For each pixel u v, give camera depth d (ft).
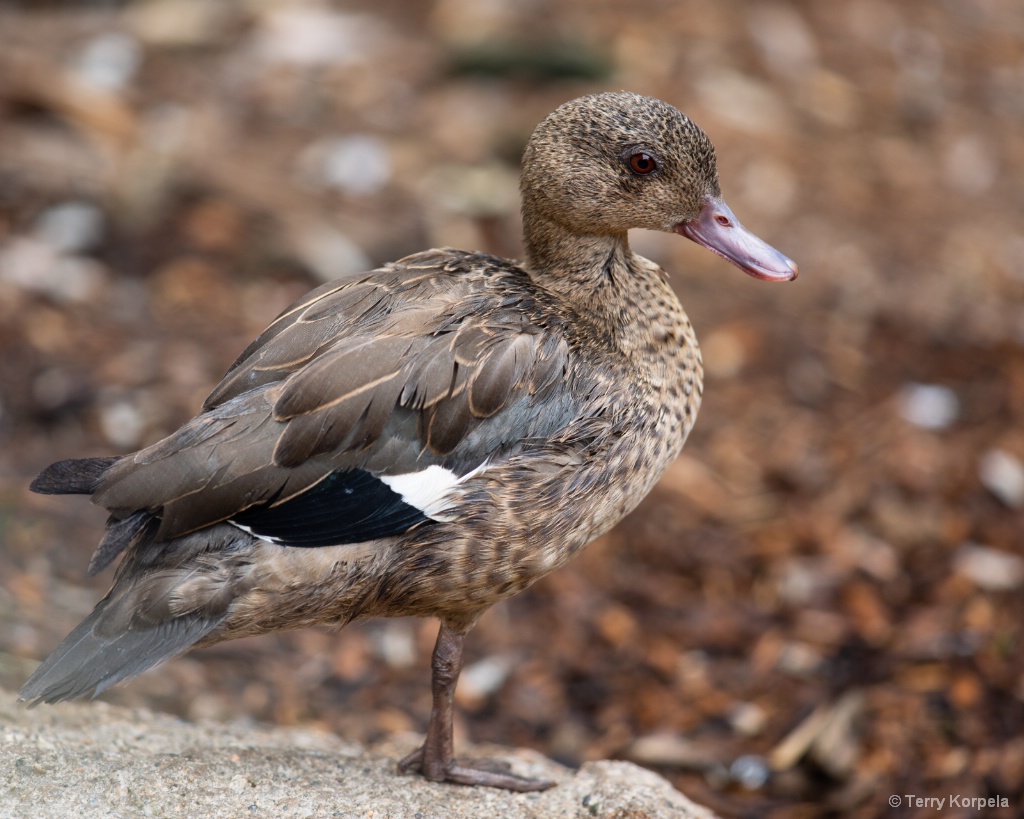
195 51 51.47
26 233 42.04
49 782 20.63
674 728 30.55
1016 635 31.81
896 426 39.17
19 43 50.01
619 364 22.44
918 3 61.52
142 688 28.99
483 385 21.16
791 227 46.44
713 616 33.53
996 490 36.76
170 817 20.36
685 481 37.40
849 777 28.99
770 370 41.27
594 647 32.65
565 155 23.36
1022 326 43.91
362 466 20.68
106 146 45.62
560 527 21.58
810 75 54.49
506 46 51.34
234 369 21.72
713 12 56.65
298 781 21.94
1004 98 55.88
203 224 43.29
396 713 30.32
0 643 28.07
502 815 22.26
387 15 55.31
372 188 45.65
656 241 45.44
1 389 36.91
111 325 39.58
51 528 32.99
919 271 45.83
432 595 21.44
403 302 21.74
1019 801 28.02
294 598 20.35
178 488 19.69
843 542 35.45
